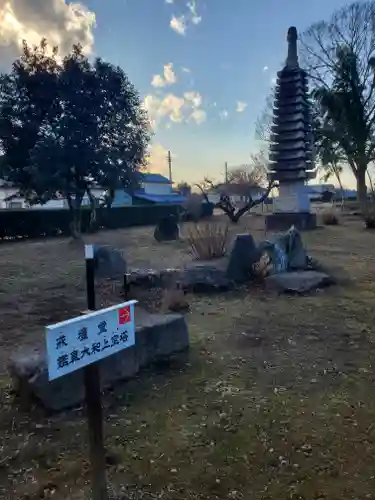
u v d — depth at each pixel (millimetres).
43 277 8523
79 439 2881
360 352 4375
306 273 7461
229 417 3141
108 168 14883
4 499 2334
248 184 28516
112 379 3600
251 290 7000
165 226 14906
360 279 7785
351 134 27766
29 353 3645
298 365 4078
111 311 2098
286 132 16844
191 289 6969
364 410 3209
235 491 2363
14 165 15469
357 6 33500
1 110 14969
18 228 18531
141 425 3041
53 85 14594
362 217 20156
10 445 2826
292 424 3033
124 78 15297
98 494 2100
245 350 4477
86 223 20969
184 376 3842
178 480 2455
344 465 2566
